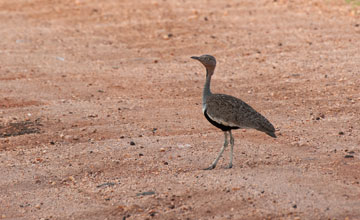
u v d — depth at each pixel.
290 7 33.03
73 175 14.52
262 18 31.16
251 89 21.28
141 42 28.12
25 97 20.92
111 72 24.03
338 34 27.80
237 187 13.14
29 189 13.84
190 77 23.17
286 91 20.88
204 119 18.44
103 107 19.77
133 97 20.88
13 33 29.94
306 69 23.34
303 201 12.34
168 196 13.02
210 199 12.71
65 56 26.30
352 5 32.31
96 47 27.56
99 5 35.03
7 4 35.88
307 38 27.50
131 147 16.09
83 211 12.63
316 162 14.58
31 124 18.19
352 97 19.88
